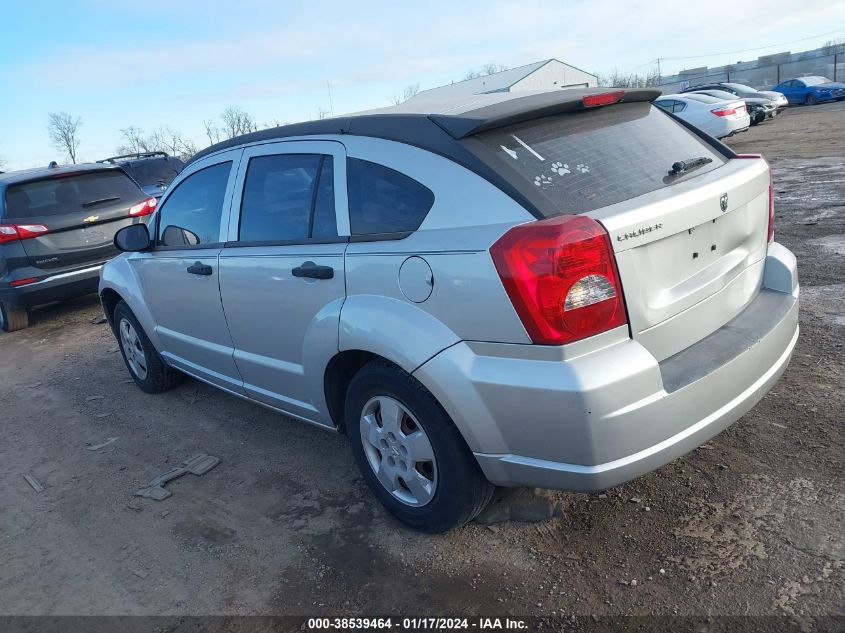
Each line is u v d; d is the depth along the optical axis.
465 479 2.65
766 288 3.14
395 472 2.97
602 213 2.35
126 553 3.17
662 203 2.45
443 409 2.62
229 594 2.79
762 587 2.44
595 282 2.25
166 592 2.85
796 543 2.63
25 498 3.86
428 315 2.57
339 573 2.83
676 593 2.47
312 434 4.18
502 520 2.99
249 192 3.60
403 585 2.71
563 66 48.03
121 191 8.27
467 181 2.52
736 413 2.61
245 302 3.58
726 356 2.56
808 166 12.20
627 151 2.79
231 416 4.64
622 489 3.11
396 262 2.67
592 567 2.66
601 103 2.87
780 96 26.22
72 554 3.23
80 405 5.24
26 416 5.19
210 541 3.17
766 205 3.10
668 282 2.52
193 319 4.15
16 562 3.23
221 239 3.79
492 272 2.32
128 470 4.03
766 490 2.96
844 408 3.55
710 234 2.71
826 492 2.89
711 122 17.23
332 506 3.34
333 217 3.06
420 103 3.23
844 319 4.77
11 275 7.49
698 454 3.30
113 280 4.98
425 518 2.89
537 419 2.32
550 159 2.59
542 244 2.21
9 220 7.42
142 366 5.24
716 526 2.79
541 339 2.26
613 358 2.29
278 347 3.47
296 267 3.16
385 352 2.70
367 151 2.92
